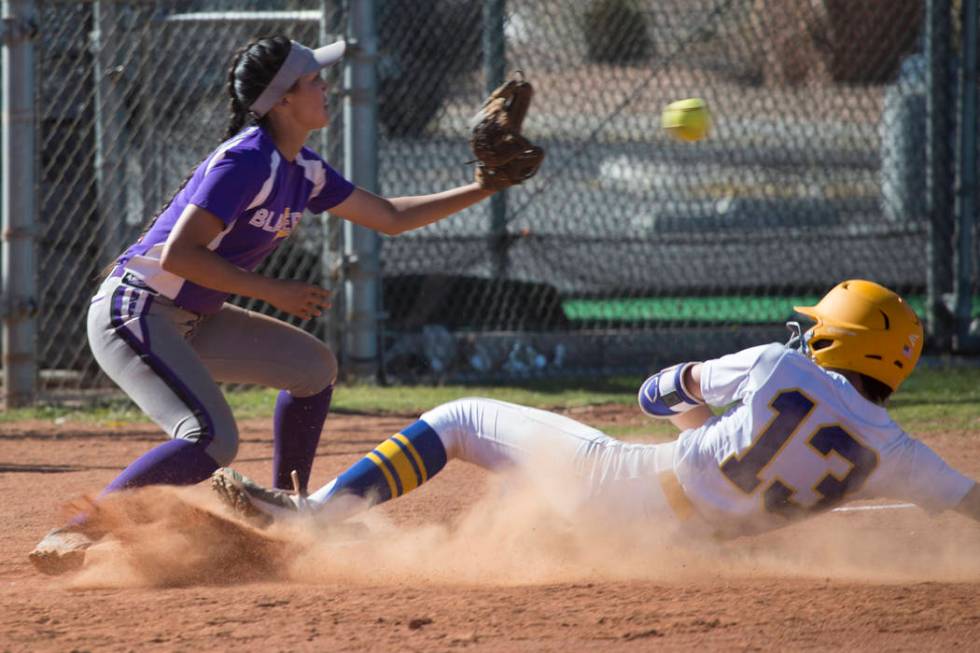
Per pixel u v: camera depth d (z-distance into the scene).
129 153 31.56
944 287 34.69
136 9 30.19
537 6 42.31
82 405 29.80
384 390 31.11
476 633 11.24
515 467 14.20
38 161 29.45
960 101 32.88
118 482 13.70
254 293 13.94
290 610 12.09
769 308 38.03
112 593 13.08
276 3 35.88
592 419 27.23
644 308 38.53
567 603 12.27
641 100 44.03
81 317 31.50
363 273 31.48
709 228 42.78
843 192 43.75
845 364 13.04
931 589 12.77
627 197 44.31
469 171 40.78
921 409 27.48
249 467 22.20
